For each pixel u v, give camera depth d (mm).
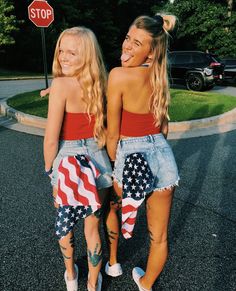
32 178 4391
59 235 1991
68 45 1953
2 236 3041
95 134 2055
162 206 2031
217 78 13992
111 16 29422
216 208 3627
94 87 2000
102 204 2270
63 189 1922
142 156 1864
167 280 2496
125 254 2812
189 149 5664
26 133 6688
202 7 24672
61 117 1969
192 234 3113
